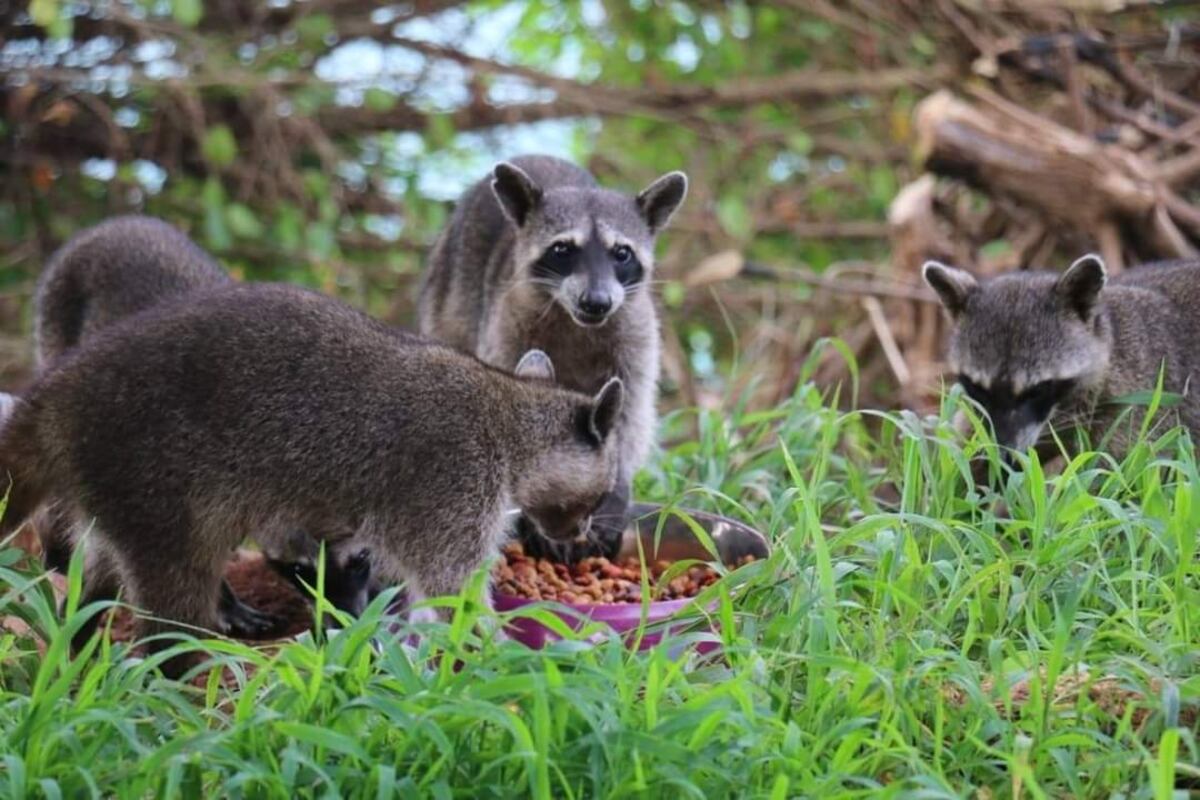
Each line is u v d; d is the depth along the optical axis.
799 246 17.58
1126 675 6.52
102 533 8.11
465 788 5.95
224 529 8.20
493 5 18.33
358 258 17.53
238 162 17.12
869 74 17.11
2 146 16.75
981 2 15.42
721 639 6.91
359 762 5.96
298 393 8.19
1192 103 14.77
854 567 7.49
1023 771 5.78
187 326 8.20
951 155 13.02
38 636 7.75
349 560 9.13
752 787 5.95
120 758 6.13
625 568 9.65
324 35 17.17
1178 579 7.20
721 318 16.95
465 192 12.44
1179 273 10.37
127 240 10.77
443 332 11.95
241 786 5.88
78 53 16.97
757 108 18.55
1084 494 7.59
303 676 6.71
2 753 5.94
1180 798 5.87
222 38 17.34
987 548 7.61
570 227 10.62
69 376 8.12
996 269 13.76
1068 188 12.77
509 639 6.79
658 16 18.48
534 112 18.05
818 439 10.43
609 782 5.86
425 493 8.20
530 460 8.53
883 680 6.29
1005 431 9.71
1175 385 9.94
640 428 10.84
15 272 17.16
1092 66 15.09
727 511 10.05
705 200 17.80
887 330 13.60
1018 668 6.86
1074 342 9.71
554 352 10.88
